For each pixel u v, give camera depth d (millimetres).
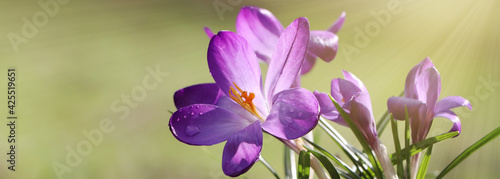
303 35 575
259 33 641
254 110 589
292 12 2650
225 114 585
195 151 1338
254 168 1127
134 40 2256
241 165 565
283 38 582
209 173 1119
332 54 613
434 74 574
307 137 615
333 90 591
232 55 589
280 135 562
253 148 567
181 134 577
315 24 2463
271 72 587
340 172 602
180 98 602
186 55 2080
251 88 594
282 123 563
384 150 579
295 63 577
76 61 1969
